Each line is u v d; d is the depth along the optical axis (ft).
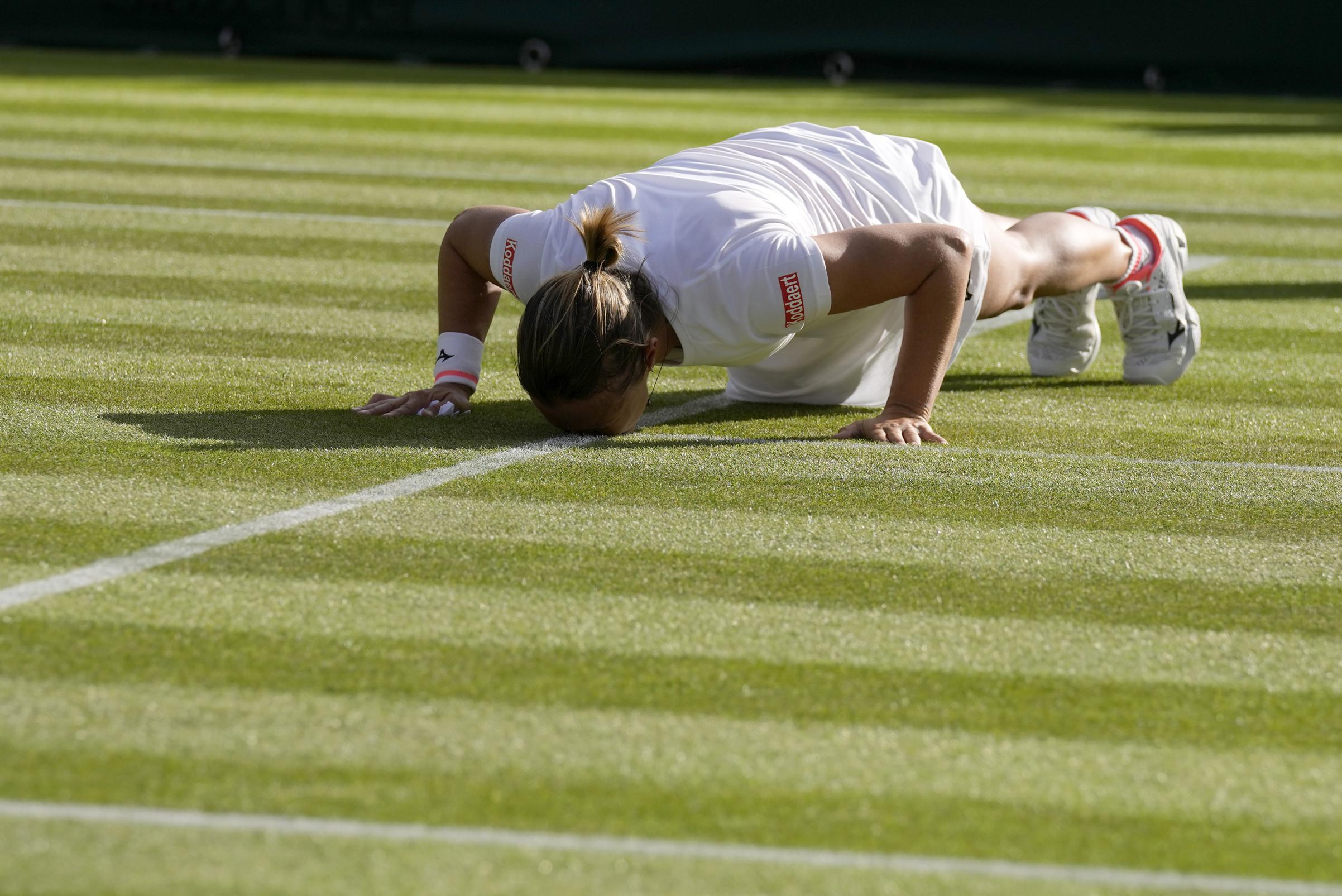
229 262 60.13
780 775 19.45
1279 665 23.41
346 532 27.78
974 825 18.45
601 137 118.62
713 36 199.93
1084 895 17.07
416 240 68.54
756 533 28.66
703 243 31.78
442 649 22.84
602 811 18.39
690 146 114.93
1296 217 86.07
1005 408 40.27
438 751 19.70
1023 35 193.57
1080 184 99.76
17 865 16.78
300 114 127.95
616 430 34.42
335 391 39.50
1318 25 186.50
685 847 17.66
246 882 16.62
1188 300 58.75
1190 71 190.49
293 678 21.62
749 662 22.82
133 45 206.49
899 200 35.94
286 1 204.13
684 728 20.65
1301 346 49.98
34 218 69.62
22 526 27.27
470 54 203.31
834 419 38.19
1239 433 38.11
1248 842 18.34
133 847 17.21
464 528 28.27
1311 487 33.04
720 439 35.63
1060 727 21.15
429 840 17.61
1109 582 26.73
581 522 28.89
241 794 18.43
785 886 16.93
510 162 101.60
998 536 28.99
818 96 169.48
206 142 105.40
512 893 16.58
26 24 205.77
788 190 34.40
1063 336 43.80
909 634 24.14
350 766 19.21
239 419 35.81
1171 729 21.21
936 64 196.34
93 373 40.11
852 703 21.63
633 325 31.86
